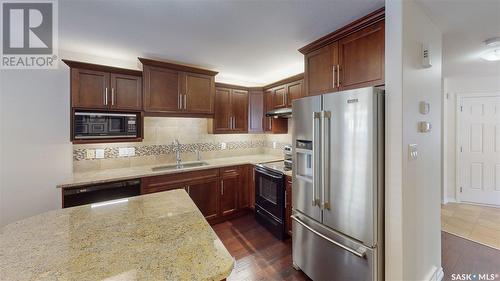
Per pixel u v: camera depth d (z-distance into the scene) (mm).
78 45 2328
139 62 2756
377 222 1489
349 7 1615
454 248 2447
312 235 1916
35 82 2359
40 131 2395
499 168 3566
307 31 2006
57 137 2471
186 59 2783
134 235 1060
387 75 1482
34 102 2361
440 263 1979
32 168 2369
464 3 1482
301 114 2010
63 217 1268
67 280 740
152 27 1936
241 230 2896
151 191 2549
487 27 1817
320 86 2066
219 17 1766
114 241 1002
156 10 1662
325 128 1740
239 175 3293
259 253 2367
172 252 915
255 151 4188
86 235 1058
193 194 2869
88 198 2195
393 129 1455
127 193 2402
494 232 2789
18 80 2291
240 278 1979
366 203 1489
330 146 1725
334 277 1727
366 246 1498
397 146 1437
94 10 1663
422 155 1651
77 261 848
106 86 2441
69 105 2477
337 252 1698
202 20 1812
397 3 1424
